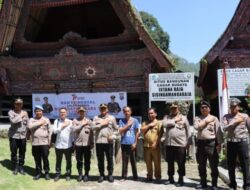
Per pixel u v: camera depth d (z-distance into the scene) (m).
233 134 8.76
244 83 12.94
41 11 16.80
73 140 10.40
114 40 15.78
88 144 10.19
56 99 16.55
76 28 18.28
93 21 18.02
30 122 10.30
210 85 17.77
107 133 10.09
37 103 16.77
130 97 18.80
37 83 17.00
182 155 9.56
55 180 10.14
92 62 15.79
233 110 8.82
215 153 9.11
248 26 13.98
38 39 18.34
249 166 9.60
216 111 18.88
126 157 10.34
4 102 18.58
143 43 15.49
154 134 10.10
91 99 16.16
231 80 13.01
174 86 12.84
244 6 13.66
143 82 15.60
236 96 13.48
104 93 16.00
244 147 8.69
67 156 10.30
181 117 9.68
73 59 15.86
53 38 18.52
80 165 10.23
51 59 16.11
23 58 16.48
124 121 10.48
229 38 13.86
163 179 10.62
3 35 15.81
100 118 10.21
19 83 17.25
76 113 16.30
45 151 10.24
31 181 9.94
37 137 10.20
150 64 15.09
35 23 17.20
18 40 16.52
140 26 14.52
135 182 10.12
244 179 8.71
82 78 16.39
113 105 15.90
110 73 15.94
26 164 11.73
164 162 13.39
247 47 14.12
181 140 9.55
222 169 11.10
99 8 17.42
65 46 15.86
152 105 16.03
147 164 10.20
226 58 14.07
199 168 9.31
